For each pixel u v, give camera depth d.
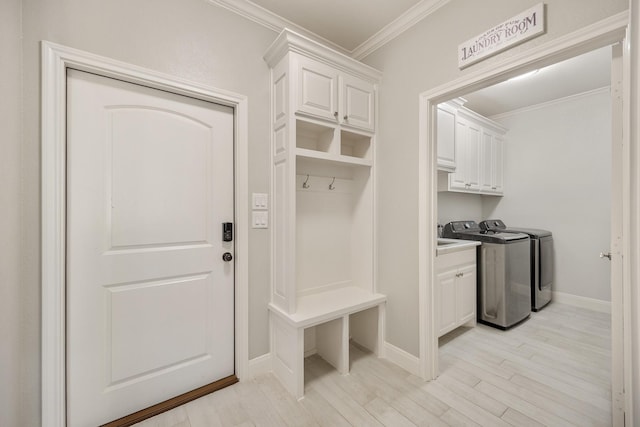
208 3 1.71
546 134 3.51
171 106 1.64
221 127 1.81
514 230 3.42
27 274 1.25
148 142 1.57
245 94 1.84
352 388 1.78
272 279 1.96
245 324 1.85
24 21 1.23
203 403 1.63
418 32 1.91
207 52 1.70
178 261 1.66
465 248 2.59
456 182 3.05
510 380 1.86
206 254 1.75
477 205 4.00
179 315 1.67
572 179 3.34
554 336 2.53
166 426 1.46
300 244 2.14
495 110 3.77
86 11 1.35
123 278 1.50
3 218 1.15
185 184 1.68
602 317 2.97
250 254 1.87
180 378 1.68
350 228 2.43
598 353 2.22
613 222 1.31
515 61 1.43
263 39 1.93
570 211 3.35
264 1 1.82
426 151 1.87
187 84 1.62
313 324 1.73
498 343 2.40
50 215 1.27
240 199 1.82
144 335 1.57
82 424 1.41
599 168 3.16
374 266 2.22
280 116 1.84
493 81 1.59
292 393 1.71
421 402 1.65
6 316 1.16
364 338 2.32
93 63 1.36
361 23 2.03
